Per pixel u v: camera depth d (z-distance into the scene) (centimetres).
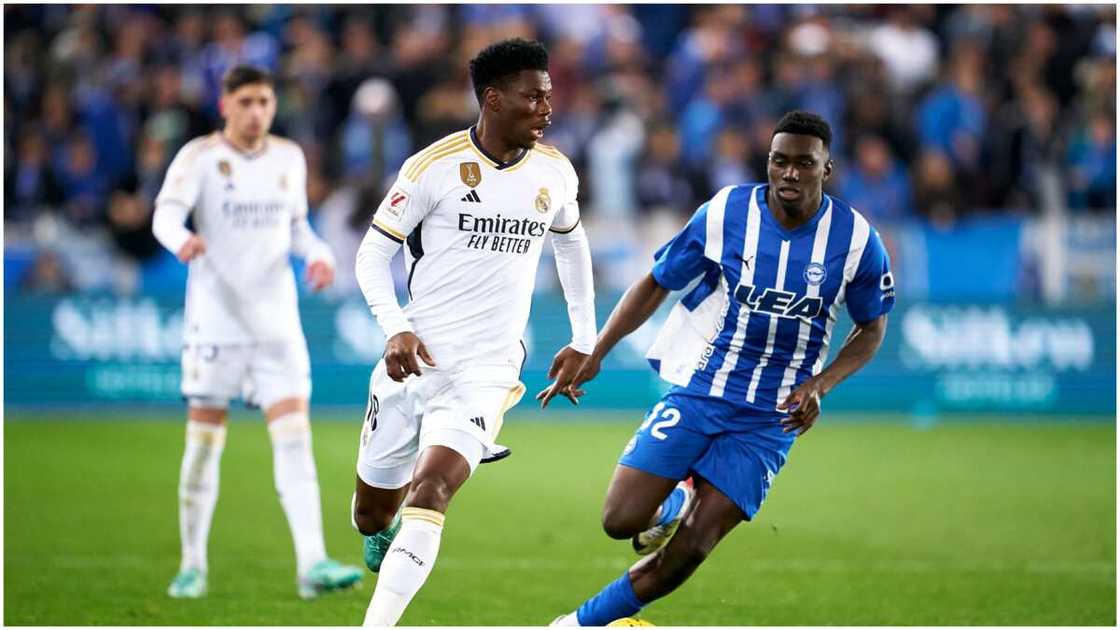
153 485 3509
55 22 5791
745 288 1873
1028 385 4928
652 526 2005
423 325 1825
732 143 5291
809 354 1908
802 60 5550
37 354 4800
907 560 2716
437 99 5438
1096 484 3641
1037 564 2684
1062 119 5688
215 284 2434
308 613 2253
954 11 6044
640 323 1962
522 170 1805
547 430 4609
